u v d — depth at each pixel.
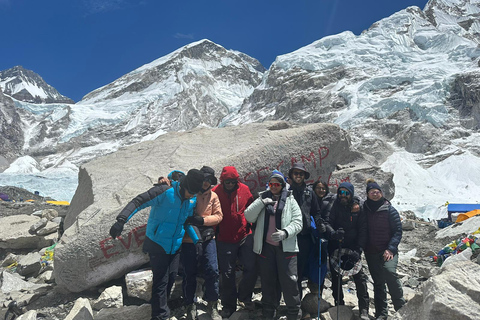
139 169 6.81
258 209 4.61
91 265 5.29
